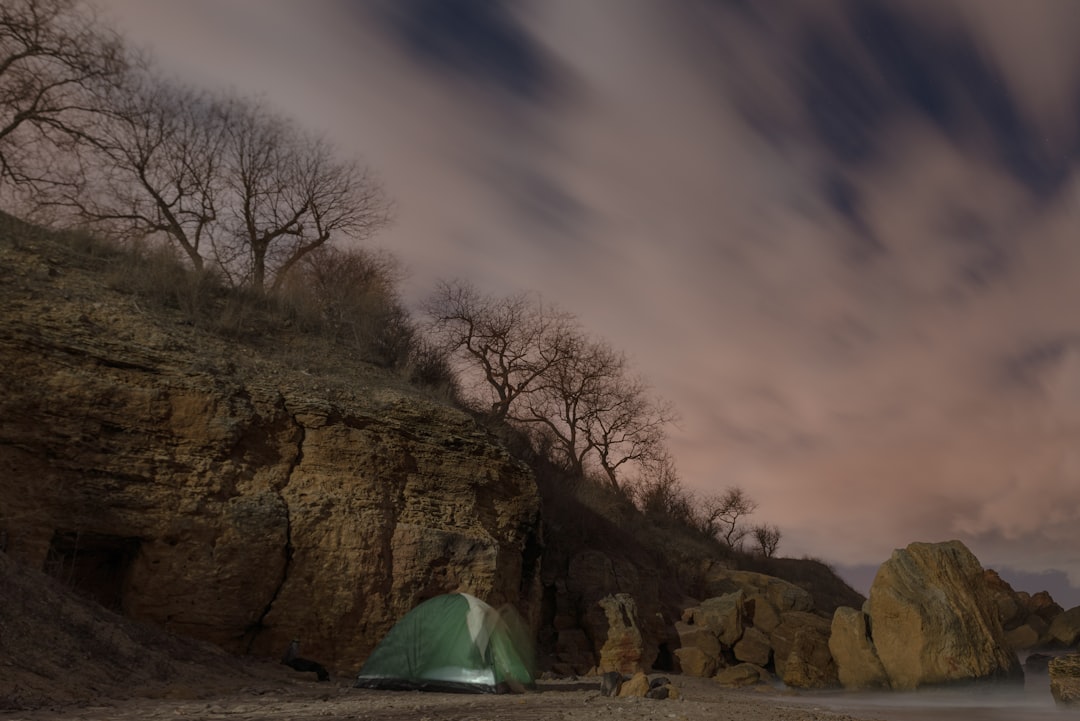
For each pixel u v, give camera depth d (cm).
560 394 4991
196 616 1568
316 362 2234
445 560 1948
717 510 5931
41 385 1575
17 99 2669
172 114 3272
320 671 1572
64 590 1339
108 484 1572
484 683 1471
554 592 2891
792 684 2769
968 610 2627
